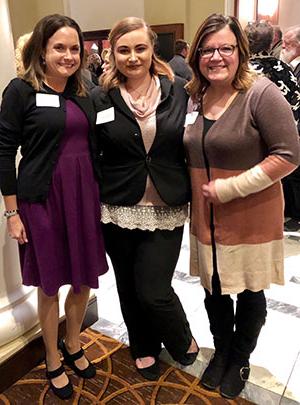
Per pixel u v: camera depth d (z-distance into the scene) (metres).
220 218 1.56
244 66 1.44
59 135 1.52
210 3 5.27
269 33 2.87
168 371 1.96
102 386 1.88
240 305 1.75
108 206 1.67
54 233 1.62
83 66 1.60
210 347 2.12
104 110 1.57
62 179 1.57
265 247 1.56
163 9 5.60
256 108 1.39
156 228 1.65
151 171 1.57
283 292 2.62
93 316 2.33
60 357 2.04
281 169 1.38
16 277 1.96
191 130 1.54
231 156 1.46
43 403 1.79
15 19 6.25
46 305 1.74
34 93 1.50
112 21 6.03
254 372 1.94
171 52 5.64
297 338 2.17
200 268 1.70
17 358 1.91
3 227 1.84
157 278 1.68
